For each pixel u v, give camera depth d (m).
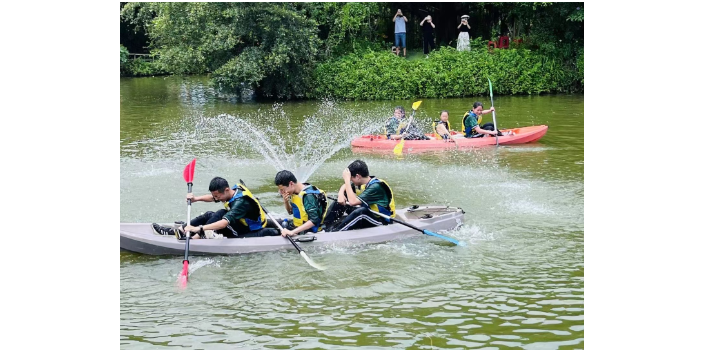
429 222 7.65
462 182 10.34
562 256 6.90
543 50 24.47
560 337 5.10
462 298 5.85
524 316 5.47
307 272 6.45
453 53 24.09
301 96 23.56
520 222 8.12
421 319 5.43
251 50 22.28
